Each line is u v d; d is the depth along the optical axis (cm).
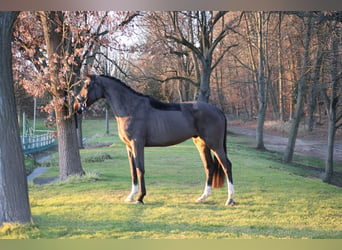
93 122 5203
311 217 595
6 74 504
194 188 834
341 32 1398
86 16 953
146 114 662
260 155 1897
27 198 530
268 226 536
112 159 1559
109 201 688
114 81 674
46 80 930
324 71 1464
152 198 717
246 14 2316
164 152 1806
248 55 3350
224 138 684
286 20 2464
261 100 2270
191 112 671
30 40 941
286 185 917
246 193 786
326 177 1362
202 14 1969
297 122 1766
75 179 939
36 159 1783
